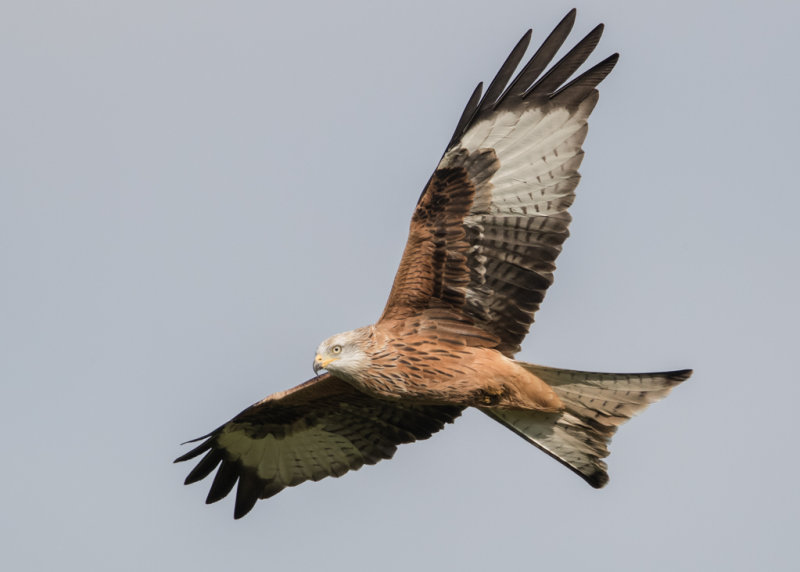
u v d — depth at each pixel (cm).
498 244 1492
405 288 1492
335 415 1733
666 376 1475
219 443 1780
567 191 1482
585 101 1482
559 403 1512
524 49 1482
